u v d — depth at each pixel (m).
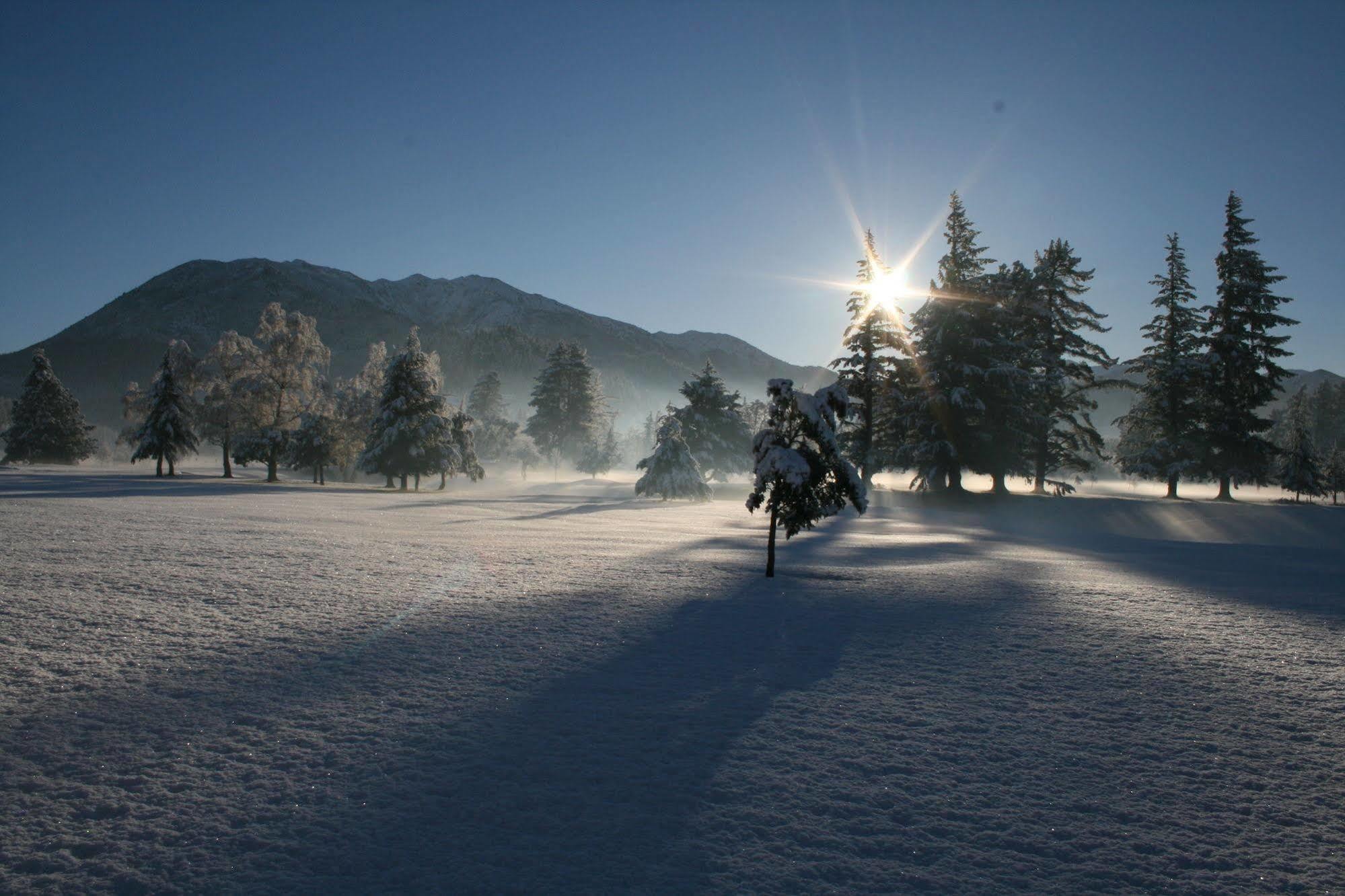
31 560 12.23
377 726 5.43
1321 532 32.25
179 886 3.38
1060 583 14.22
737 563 16.28
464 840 3.86
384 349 71.38
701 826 4.09
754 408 96.12
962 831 4.12
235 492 38.88
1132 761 5.21
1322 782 4.91
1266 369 45.78
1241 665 7.94
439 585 11.74
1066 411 47.69
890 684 6.96
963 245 44.50
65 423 85.00
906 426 43.47
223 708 5.69
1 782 4.35
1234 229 46.62
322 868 3.56
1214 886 3.60
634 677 6.94
